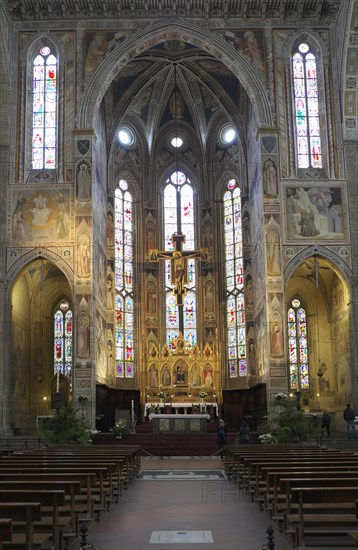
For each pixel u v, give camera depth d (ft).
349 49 124.26
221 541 38.96
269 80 128.67
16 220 122.93
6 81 126.52
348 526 37.40
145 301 163.02
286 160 125.90
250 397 149.79
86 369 118.01
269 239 121.90
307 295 153.48
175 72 155.02
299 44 131.03
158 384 148.56
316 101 129.49
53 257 121.39
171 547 37.17
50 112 129.18
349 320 123.03
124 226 163.63
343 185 124.98
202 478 76.74
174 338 161.68
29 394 149.18
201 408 139.54
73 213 122.93
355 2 118.93
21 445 106.93
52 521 35.53
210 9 129.59
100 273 134.92
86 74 128.47
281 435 103.35
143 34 129.49
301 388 151.02
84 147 125.18
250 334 151.12
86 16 129.90
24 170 125.70
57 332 154.61
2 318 119.75
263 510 50.57
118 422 125.49
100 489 47.47
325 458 52.60
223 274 163.73
